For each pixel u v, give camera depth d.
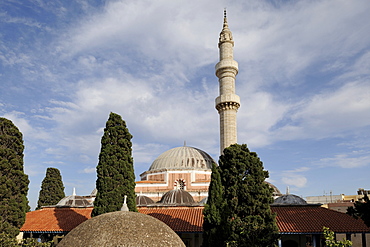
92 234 11.08
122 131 35.38
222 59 63.84
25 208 31.98
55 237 41.97
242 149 31.19
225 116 59.62
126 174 33.66
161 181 54.84
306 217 34.31
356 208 27.86
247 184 29.11
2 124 32.28
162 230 11.78
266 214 28.38
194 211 37.84
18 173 31.73
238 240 27.12
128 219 11.74
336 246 21.97
